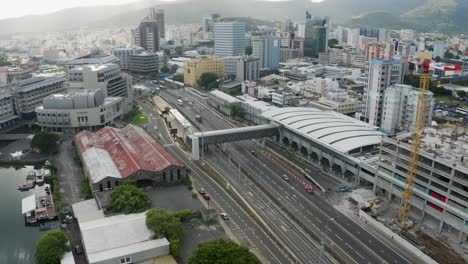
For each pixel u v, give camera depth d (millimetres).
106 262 152250
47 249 156750
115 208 192000
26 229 192875
